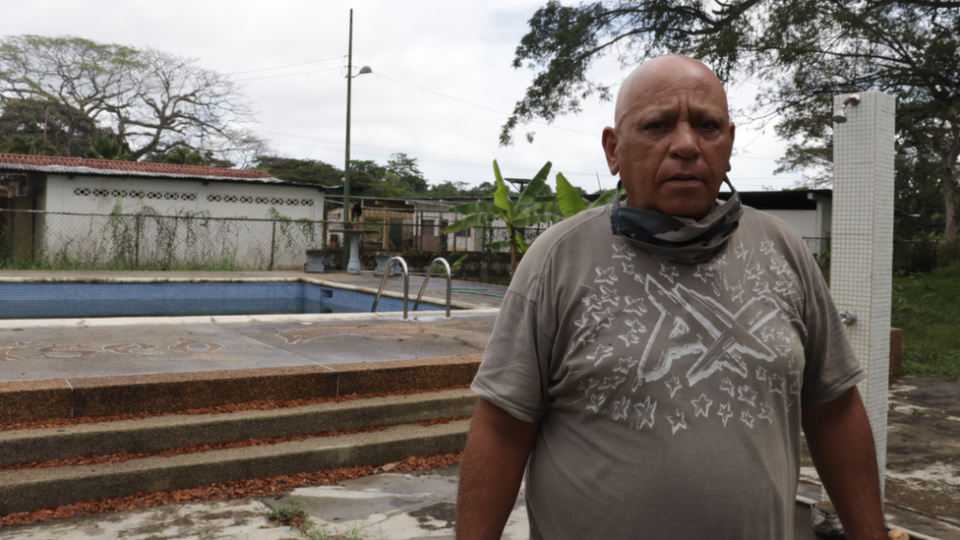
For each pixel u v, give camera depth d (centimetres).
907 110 1477
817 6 1254
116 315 1183
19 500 340
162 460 383
